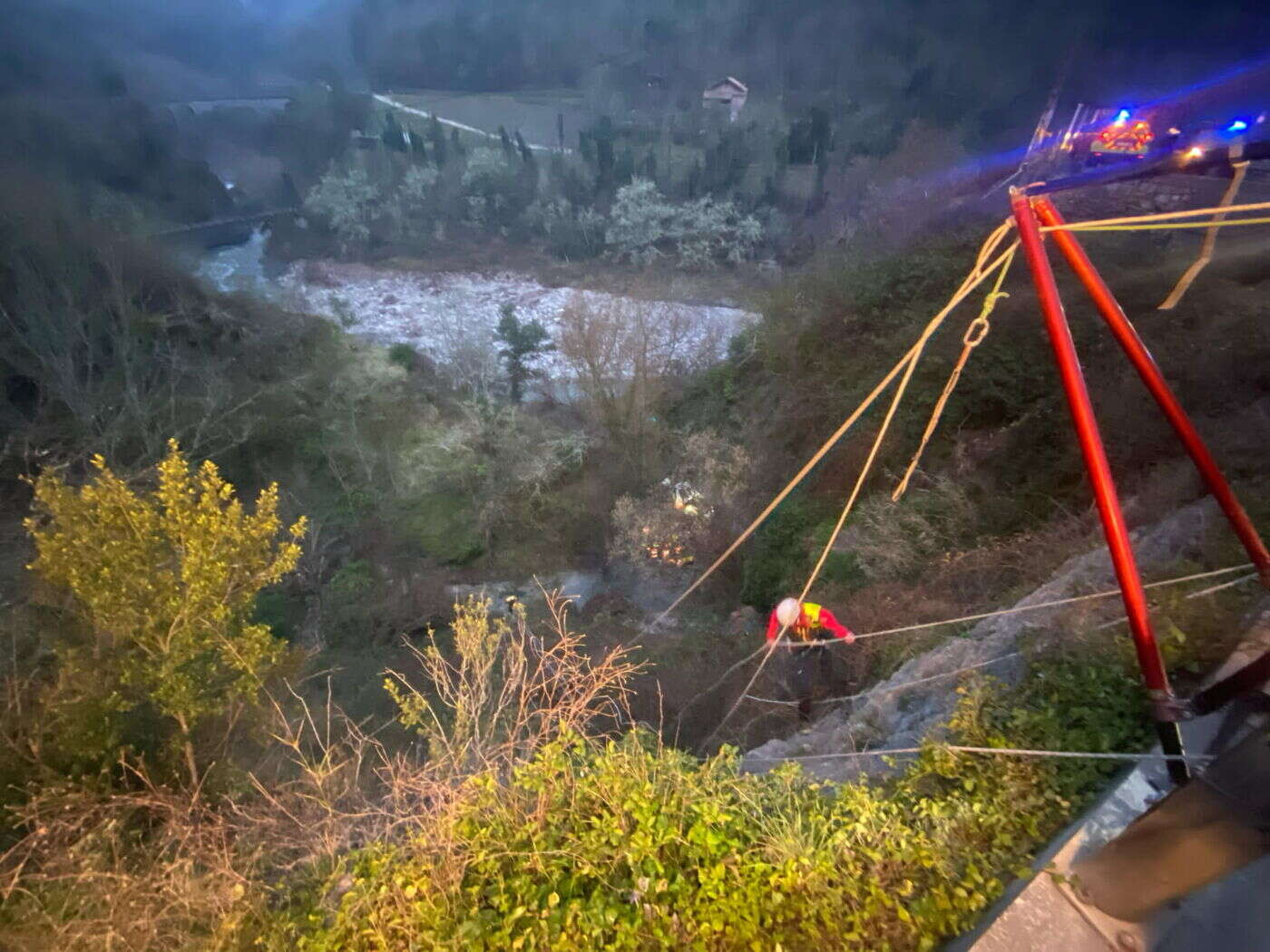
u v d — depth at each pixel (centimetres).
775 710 754
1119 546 257
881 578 937
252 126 6725
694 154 5362
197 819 421
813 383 1556
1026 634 468
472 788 353
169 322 2348
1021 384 1096
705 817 330
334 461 2200
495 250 4994
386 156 5697
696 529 1655
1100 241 1182
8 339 2033
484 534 1980
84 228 2386
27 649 636
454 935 292
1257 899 262
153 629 500
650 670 1000
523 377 2719
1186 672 365
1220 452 648
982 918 276
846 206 2955
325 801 378
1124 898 251
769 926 286
